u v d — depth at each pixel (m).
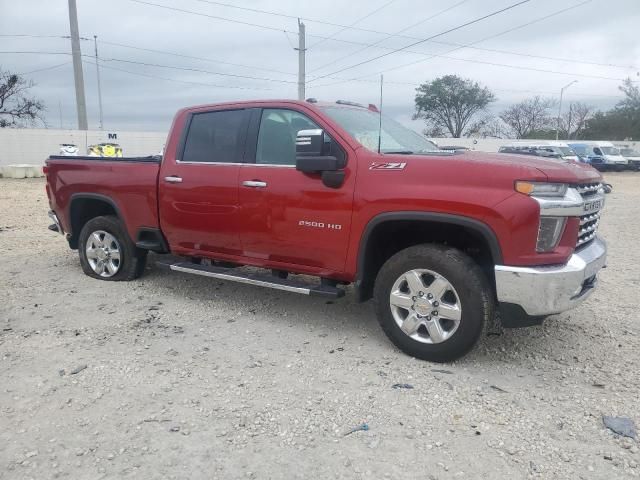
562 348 4.51
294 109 4.86
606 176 34.09
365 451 3.05
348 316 5.31
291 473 2.86
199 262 5.79
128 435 3.19
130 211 5.98
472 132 67.06
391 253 4.68
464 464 2.94
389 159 4.26
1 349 4.41
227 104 5.31
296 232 4.67
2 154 33.31
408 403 3.58
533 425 3.32
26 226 10.83
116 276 6.43
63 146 28.33
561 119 72.06
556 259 3.77
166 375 3.97
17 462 2.93
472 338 3.97
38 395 3.65
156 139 37.28
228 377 3.96
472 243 4.29
